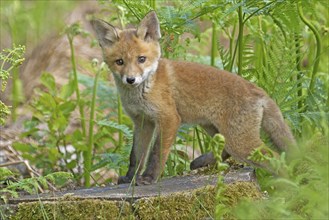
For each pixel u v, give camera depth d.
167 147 11.11
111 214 8.38
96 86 13.55
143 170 11.34
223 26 13.20
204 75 11.35
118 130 13.93
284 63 11.91
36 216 8.52
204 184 9.16
